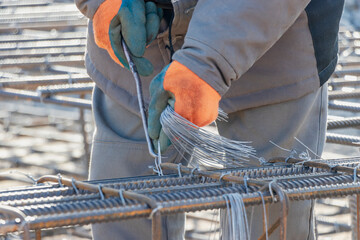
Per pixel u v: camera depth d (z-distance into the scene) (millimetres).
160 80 1902
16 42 5449
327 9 2291
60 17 5934
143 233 2529
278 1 1877
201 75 1840
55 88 4145
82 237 4449
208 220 4426
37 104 6762
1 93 4180
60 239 4434
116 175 2635
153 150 2051
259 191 1554
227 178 1699
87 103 4094
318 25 2295
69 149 6113
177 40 2408
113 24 2105
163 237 2566
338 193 1641
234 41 1854
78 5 2201
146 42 2160
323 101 2545
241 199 1509
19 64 4910
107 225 2576
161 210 1446
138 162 2592
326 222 4391
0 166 5801
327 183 1655
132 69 2098
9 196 1597
